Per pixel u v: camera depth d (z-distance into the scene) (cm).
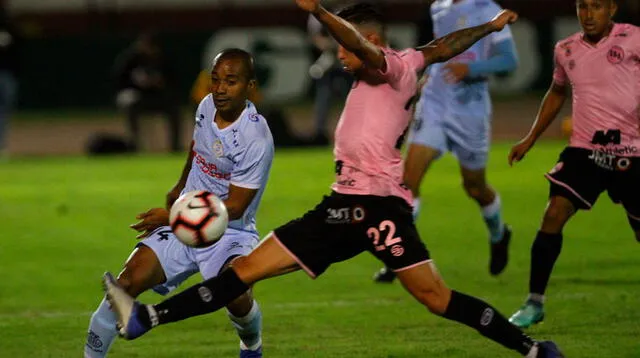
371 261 3528
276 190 5194
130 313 1870
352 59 1927
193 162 2150
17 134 8294
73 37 9362
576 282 3073
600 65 2473
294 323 2661
